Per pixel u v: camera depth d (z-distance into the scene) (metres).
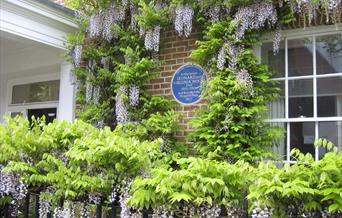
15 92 8.46
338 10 4.66
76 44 6.24
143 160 3.29
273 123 5.30
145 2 6.08
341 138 4.88
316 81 5.11
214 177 2.81
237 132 5.13
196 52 5.41
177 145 5.55
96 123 6.19
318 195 2.56
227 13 5.39
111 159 3.30
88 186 3.26
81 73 6.37
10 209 3.69
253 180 2.75
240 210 2.79
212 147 5.20
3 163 3.55
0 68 7.88
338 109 4.95
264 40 5.41
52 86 7.93
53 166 3.49
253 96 5.16
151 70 6.04
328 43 5.09
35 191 3.61
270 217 2.62
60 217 3.32
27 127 3.75
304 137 5.11
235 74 5.19
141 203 2.77
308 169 2.62
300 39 5.27
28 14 5.74
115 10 6.20
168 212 2.83
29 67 7.37
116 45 6.37
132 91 5.84
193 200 2.74
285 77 5.30
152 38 5.87
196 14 5.68
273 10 5.12
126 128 5.68
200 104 5.67
